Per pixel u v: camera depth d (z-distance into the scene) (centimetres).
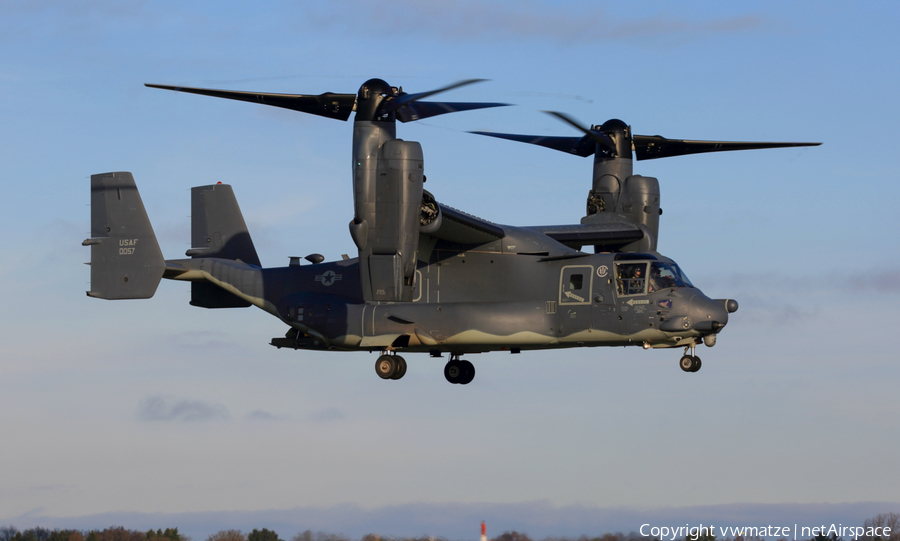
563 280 8706
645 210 9938
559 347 8938
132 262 9350
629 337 8556
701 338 8631
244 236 10512
